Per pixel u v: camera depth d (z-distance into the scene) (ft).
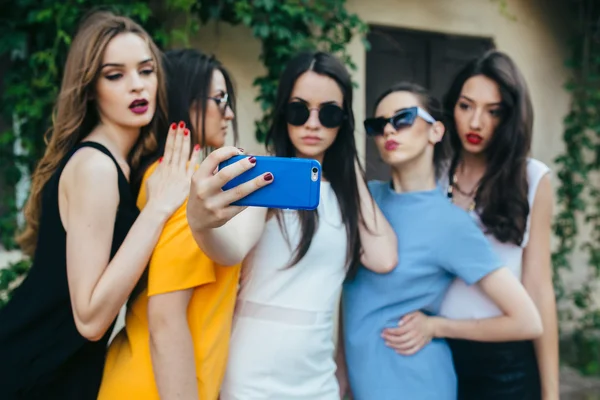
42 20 11.13
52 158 6.08
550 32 16.75
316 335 6.14
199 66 6.83
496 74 7.48
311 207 4.53
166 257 5.22
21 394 5.67
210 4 12.07
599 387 14.97
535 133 16.67
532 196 7.54
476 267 6.62
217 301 5.50
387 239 6.66
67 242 5.42
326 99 6.42
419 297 6.75
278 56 12.50
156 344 5.17
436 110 7.02
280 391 5.91
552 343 7.54
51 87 11.53
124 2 11.32
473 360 7.43
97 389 5.78
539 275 7.55
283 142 6.79
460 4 15.48
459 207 7.48
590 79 16.65
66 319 5.65
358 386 6.85
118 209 5.60
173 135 5.62
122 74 5.83
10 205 11.76
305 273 6.14
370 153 13.28
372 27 14.67
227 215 4.53
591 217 16.94
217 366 5.52
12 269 11.48
